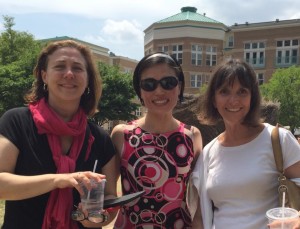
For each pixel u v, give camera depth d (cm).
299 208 245
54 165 237
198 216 284
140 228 281
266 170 259
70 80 249
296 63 4281
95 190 223
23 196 222
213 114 292
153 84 284
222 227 262
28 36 3438
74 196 239
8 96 2739
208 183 278
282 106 3125
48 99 261
